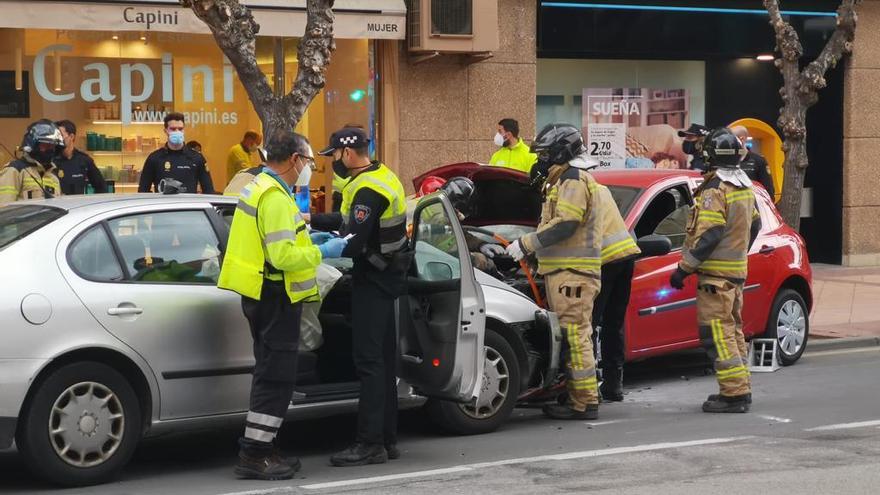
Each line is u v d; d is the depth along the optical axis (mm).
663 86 17312
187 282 7121
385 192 7160
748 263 10594
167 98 13906
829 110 18688
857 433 8039
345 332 7965
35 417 6566
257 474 7008
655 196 9867
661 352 9922
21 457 6984
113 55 13625
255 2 13102
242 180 8844
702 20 17141
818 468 6984
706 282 8922
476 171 9219
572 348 8625
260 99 10039
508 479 6855
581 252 8531
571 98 16766
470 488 6656
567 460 7340
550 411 8789
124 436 6836
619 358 9383
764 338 10914
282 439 8344
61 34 13359
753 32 17500
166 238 7164
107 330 6766
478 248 9094
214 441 8258
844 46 13102
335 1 13648
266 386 6969
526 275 9062
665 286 9867
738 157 8906
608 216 8852
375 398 7336
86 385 6719
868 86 18422
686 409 9125
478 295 7465
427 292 7570
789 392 9727
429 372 7527
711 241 8711
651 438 7992
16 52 13164
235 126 14234
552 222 8328
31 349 6520
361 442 7363
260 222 6812
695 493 6434
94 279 6824
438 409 8117
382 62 14969
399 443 8047
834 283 16719
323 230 9086
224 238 7359
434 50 14633
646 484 6656
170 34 13898
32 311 6543
